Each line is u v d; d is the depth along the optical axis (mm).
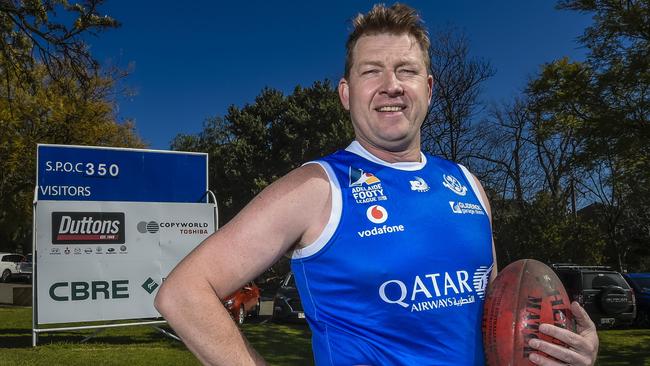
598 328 15727
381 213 1789
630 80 16328
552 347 1817
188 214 11102
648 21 15930
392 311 1727
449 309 1795
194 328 1581
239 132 44188
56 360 8336
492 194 22391
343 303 1744
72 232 10211
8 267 38188
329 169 1846
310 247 1768
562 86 17625
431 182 1948
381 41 2029
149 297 10656
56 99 21594
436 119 17203
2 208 26531
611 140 17219
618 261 29344
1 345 10211
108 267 10398
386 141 1954
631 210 30016
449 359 1765
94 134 24453
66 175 10523
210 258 1648
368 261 1733
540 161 31062
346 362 1713
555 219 25875
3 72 13789
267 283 32375
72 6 11266
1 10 11039
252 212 1708
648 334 14312
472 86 17094
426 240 1795
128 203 10656
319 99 41562
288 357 9844
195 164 11508
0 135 22000
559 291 1985
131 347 10156
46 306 9914
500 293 1941
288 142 41281
